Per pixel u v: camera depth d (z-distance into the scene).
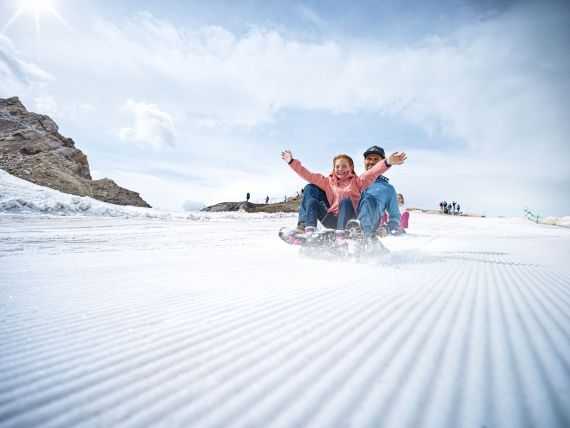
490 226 14.20
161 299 1.34
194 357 0.79
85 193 26.25
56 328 0.99
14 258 2.78
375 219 2.82
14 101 33.03
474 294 1.45
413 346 0.84
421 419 0.53
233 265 2.33
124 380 0.67
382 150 3.31
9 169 24.19
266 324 1.03
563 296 1.46
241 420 0.54
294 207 33.53
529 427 0.50
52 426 0.52
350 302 1.29
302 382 0.66
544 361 0.75
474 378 0.67
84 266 2.30
